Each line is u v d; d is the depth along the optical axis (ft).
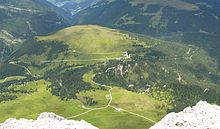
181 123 305.32
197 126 298.35
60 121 333.62
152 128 312.91
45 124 331.36
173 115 325.21
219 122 307.58
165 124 311.27
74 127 308.81
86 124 318.04
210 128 294.66
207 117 320.50
